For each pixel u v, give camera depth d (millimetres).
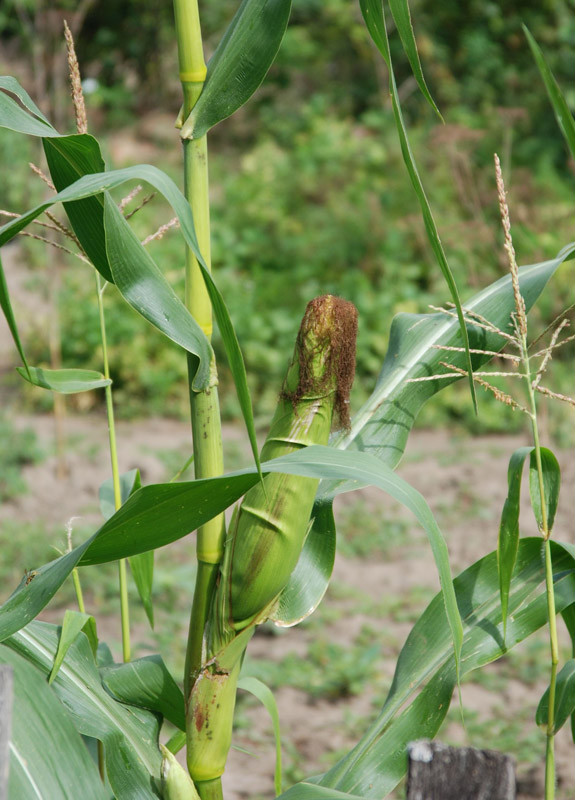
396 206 11156
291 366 1580
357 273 10250
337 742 4285
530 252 8875
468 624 1860
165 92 16609
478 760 1259
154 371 9086
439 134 9227
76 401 9008
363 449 1972
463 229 8680
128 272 1511
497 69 14383
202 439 1613
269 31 1582
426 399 2045
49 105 9148
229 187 12391
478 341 2062
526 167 12047
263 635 5352
